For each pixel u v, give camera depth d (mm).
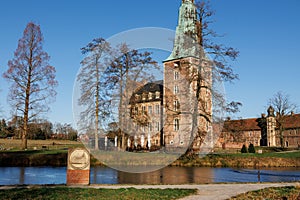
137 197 9242
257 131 69375
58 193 9578
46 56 28344
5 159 22375
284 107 49812
